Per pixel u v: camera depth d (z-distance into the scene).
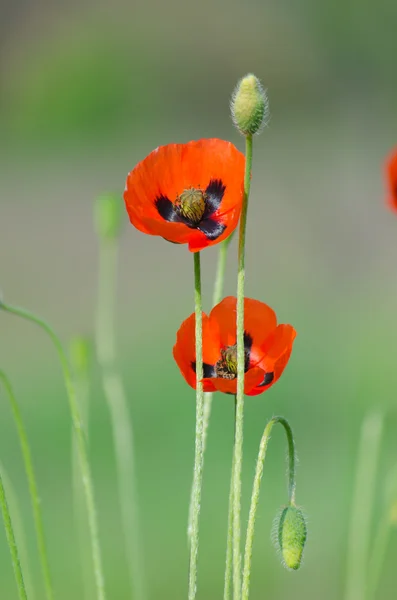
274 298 5.75
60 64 12.83
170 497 3.64
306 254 6.76
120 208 2.31
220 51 13.36
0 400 4.52
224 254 2.04
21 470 3.84
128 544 2.23
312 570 3.11
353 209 7.80
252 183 8.90
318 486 3.49
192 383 1.99
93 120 12.30
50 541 3.22
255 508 1.96
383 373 4.06
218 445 3.97
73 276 6.75
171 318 5.64
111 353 2.23
